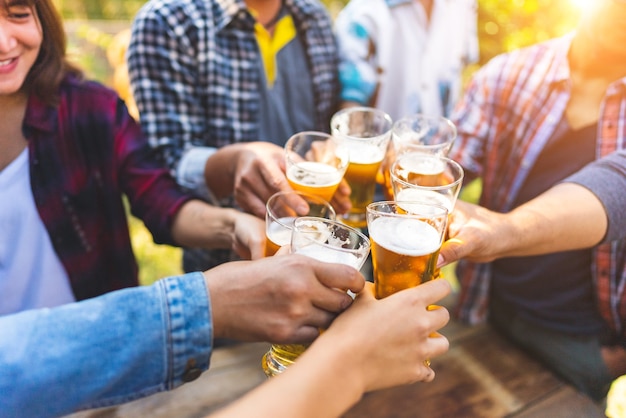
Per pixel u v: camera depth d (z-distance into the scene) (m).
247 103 2.01
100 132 1.47
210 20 1.91
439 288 0.90
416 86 2.37
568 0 3.88
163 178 1.56
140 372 0.81
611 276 1.63
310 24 2.13
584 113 1.70
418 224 0.96
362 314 0.83
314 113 2.23
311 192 1.30
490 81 1.91
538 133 1.75
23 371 0.75
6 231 1.35
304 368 0.75
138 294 0.83
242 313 0.85
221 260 2.06
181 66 1.90
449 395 1.53
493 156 1.91
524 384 1.62
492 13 4.18
